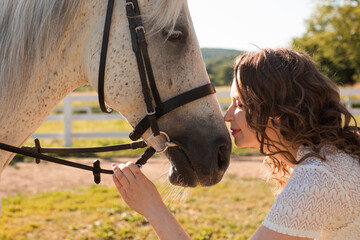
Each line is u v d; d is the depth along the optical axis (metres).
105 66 1.42
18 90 1.39
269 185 4.97
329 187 1.03
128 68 1.40
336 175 1.06
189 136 1.40
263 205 4.25
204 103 1.43
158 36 1.37
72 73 1.51
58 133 7.08
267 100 1.16
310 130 1.13
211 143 1.40
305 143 1.16
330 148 1.13
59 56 1.46
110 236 3.48
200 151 1.39
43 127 11.38
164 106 1.39
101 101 1.49
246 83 1.21
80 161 6.25
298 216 1.00
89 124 11.85
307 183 1.03
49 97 1.49
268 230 1.02
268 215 1.05
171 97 1.40
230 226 3.65
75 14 1.40
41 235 3.50
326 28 20.81
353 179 1.08
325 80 1.20
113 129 10.24
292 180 1.07
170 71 1.38
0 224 3.73
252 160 6.43
